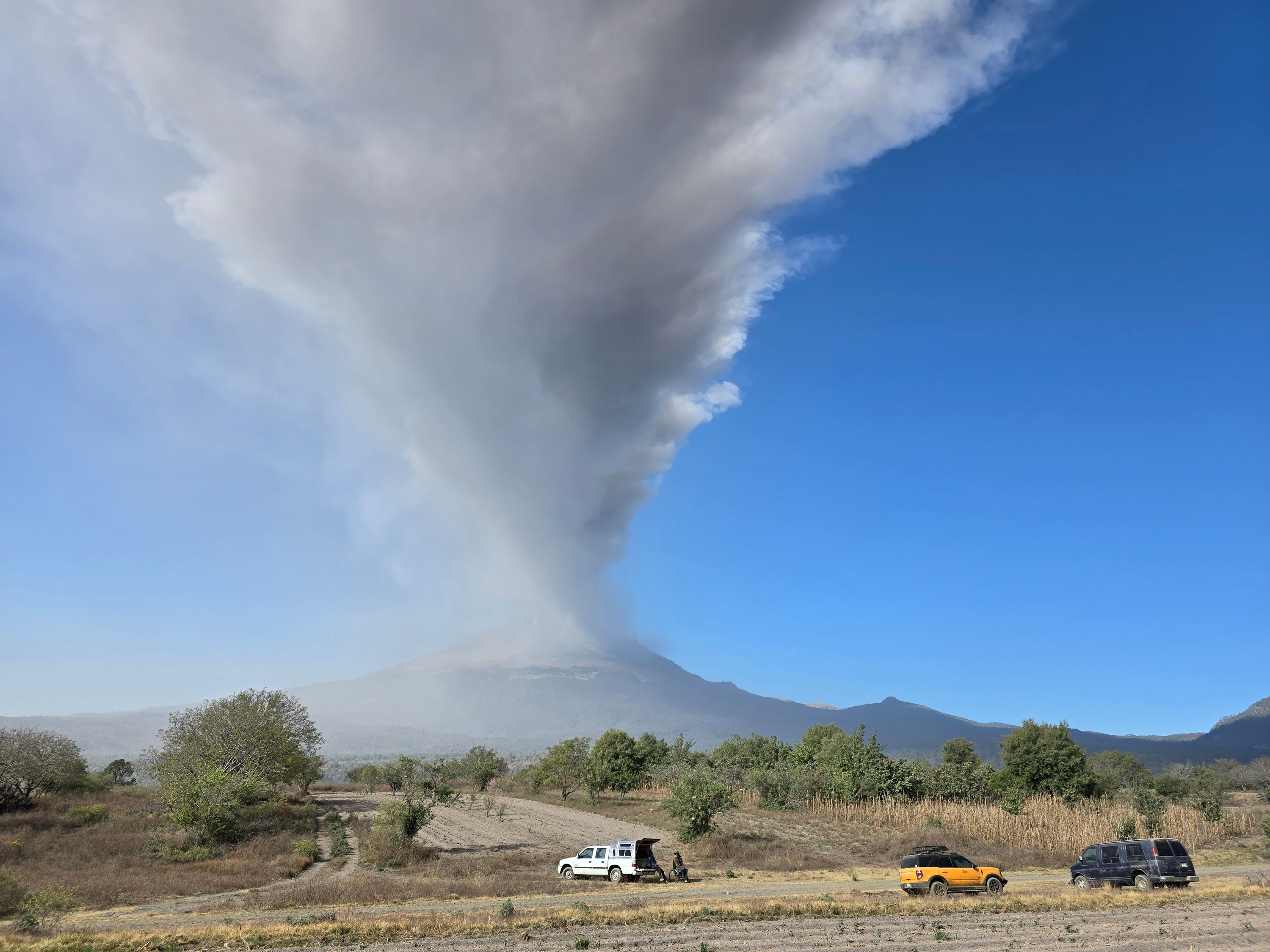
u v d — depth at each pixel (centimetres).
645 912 2539
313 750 8344
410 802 4703
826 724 9281
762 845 5012
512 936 2238
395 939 2212
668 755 9550
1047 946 2052
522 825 6388
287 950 2086
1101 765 11538
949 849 4831
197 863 4212
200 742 6406
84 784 7075
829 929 2348
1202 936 2130
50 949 2044
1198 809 6297
